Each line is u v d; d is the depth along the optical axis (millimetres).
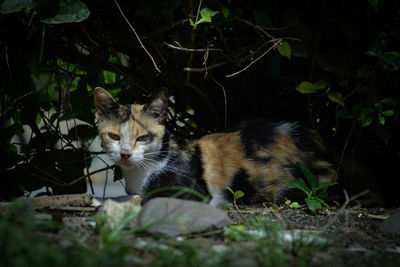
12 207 938
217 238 934
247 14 1174
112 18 1166
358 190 1189
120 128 1094
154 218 920
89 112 1193
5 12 1008
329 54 1145
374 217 1056
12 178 1171
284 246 899
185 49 1116
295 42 1146
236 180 1143
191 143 1144
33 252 822
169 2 1073
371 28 1146
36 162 1185
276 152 1167
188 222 923
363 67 1149
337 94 1159
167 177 1101
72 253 852
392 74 1163
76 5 1023
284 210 1099
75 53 1190
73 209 1036
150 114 1118
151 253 875
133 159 1083
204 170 1127
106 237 884
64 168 1198
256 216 1047
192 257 862
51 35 1155
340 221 1041
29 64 1129
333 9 1143
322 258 884
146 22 1175
